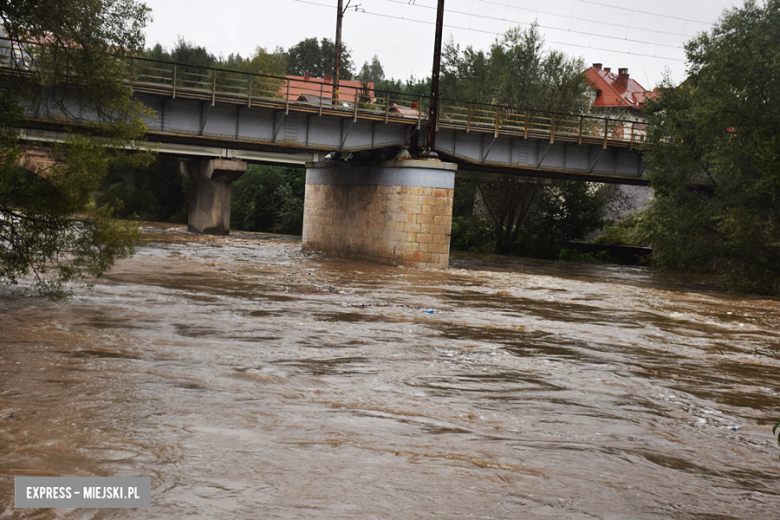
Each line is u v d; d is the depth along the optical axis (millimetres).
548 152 36812
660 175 34594
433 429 7605
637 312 21328
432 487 5742
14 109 13914
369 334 13836
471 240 58000
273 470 5922
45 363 9625
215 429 7047
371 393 9102
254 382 9281
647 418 8758
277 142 31969
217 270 26109
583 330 16531
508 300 22156
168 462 5969
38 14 13922
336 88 33719
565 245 58469
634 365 12438
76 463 5828
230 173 54156
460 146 34875
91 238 14422
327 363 10828
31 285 17562
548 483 6055
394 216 33219
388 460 6398
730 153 31266
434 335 14266
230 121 31109
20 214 13805
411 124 33594
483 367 11297
